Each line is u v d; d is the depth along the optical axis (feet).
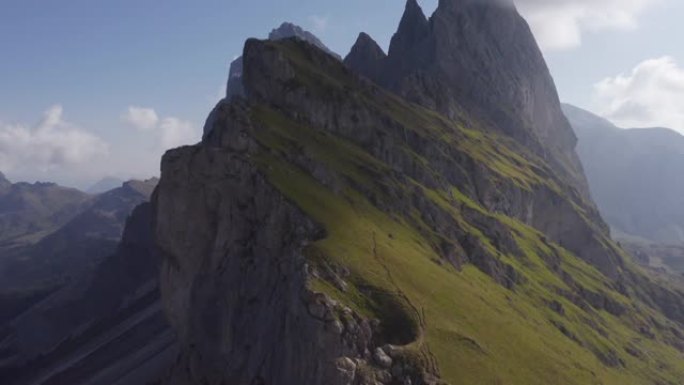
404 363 460.55
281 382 481.46
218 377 567.59
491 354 517.14
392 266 563.48
